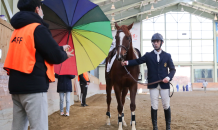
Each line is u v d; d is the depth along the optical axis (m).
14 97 1.92
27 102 1.82
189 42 33.56
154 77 3.64
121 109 4.03
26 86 1.80
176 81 33.66
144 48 33.22
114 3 21.61
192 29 33.59
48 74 1.92
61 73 3.23
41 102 1.85
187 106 8.48
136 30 32.50
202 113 6.45
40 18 1.98
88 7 3.15
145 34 33.47
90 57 3.30
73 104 9.62
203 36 33.47
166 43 33.75
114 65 4.16
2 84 3.59
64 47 2.14
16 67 1.82
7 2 5.27
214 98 12.94
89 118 5.68
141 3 24.58
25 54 1.81
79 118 5.67
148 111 7.11
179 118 5.54
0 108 3.47
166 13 33.47
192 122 4.98
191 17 33.38
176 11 33.09
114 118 5.71
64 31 3.20
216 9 29.94
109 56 5.16
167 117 3.71
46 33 1.87
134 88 4.03
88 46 3.28
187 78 33.56
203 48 33.47
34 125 1.83
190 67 33.62
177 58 33.75
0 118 3.44
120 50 3.86
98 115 6.21
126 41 3.94
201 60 33.50
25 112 1.98
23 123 1.98
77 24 3.16
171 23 33.59
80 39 3.26
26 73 1.79
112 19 25.64
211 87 32.06
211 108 7.68
